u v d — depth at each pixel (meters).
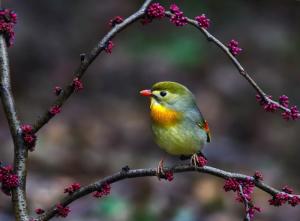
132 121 16.31
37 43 18.30
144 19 4.76
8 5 19.02
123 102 17.39
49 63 18.14
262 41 20.03
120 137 15.42
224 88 18.09
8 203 11.43
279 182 13.92
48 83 17.45
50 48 18.39
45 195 11.91
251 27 20.56
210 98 17.67
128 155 14.40
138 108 17.19
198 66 18.70
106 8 20.14
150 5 4.75
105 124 15.98
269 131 16.62
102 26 19.61
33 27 18.70
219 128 16.67
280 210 12.35
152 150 15.02
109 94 17.66
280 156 15.54
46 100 16.81
